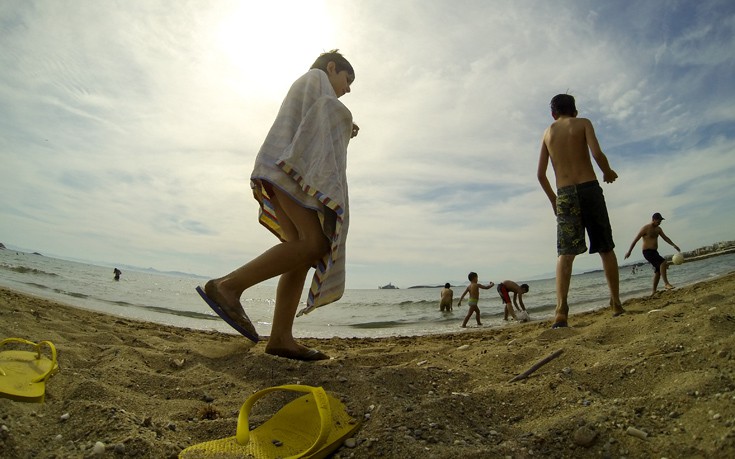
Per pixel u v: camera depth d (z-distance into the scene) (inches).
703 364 85.4
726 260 773.3
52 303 260.5
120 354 122.4
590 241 192.5
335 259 103.6
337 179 104.3
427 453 63.3
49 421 70.4
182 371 117.2
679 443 59.6
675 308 158.1
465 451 63.4
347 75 131.2
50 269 1178.6
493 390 91.0
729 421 60.6
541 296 694.5
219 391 99.9
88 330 163.0
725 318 117.0
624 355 102.6
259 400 90.0
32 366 92.4
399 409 80.0
